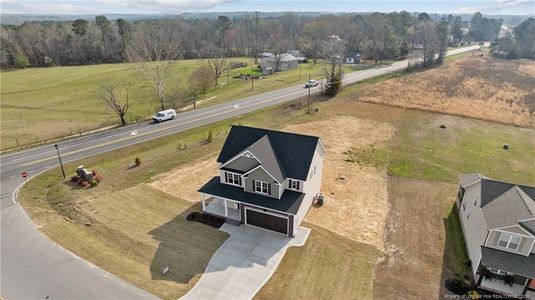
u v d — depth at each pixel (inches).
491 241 930.1
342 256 1031.0
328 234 1131.3
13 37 4936.0
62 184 1419.8
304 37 5693.9
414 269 989.2
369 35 5718.5
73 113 2667.3
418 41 5684.1
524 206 934.4
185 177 1494.8
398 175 1568.7
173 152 1756.9
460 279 935.7
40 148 1838.1
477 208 1051.9
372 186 1464.1
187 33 5940.0
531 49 5354.3
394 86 3211.1
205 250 1043.3
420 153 1812.3
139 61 3019.2
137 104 2837.1
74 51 5236.2
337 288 911.0
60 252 1022.4
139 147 1835.6
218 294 883.4
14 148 1844.2
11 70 4448.8
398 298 884.6
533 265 888.3
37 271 948.0
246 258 1013.2
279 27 6761.8
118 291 885.2
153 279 927.7
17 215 1205.1
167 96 3031.5
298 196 1143.0
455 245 1099.9
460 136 2058.3
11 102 2977.4
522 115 2426.2
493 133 2114.9
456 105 2625.5
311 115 2395.4
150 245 1059.3
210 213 1221.1
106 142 1920.5
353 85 3255.4
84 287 896.9
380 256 1039.6
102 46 5369.1
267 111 2471.7
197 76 3243.1
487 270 915.4
